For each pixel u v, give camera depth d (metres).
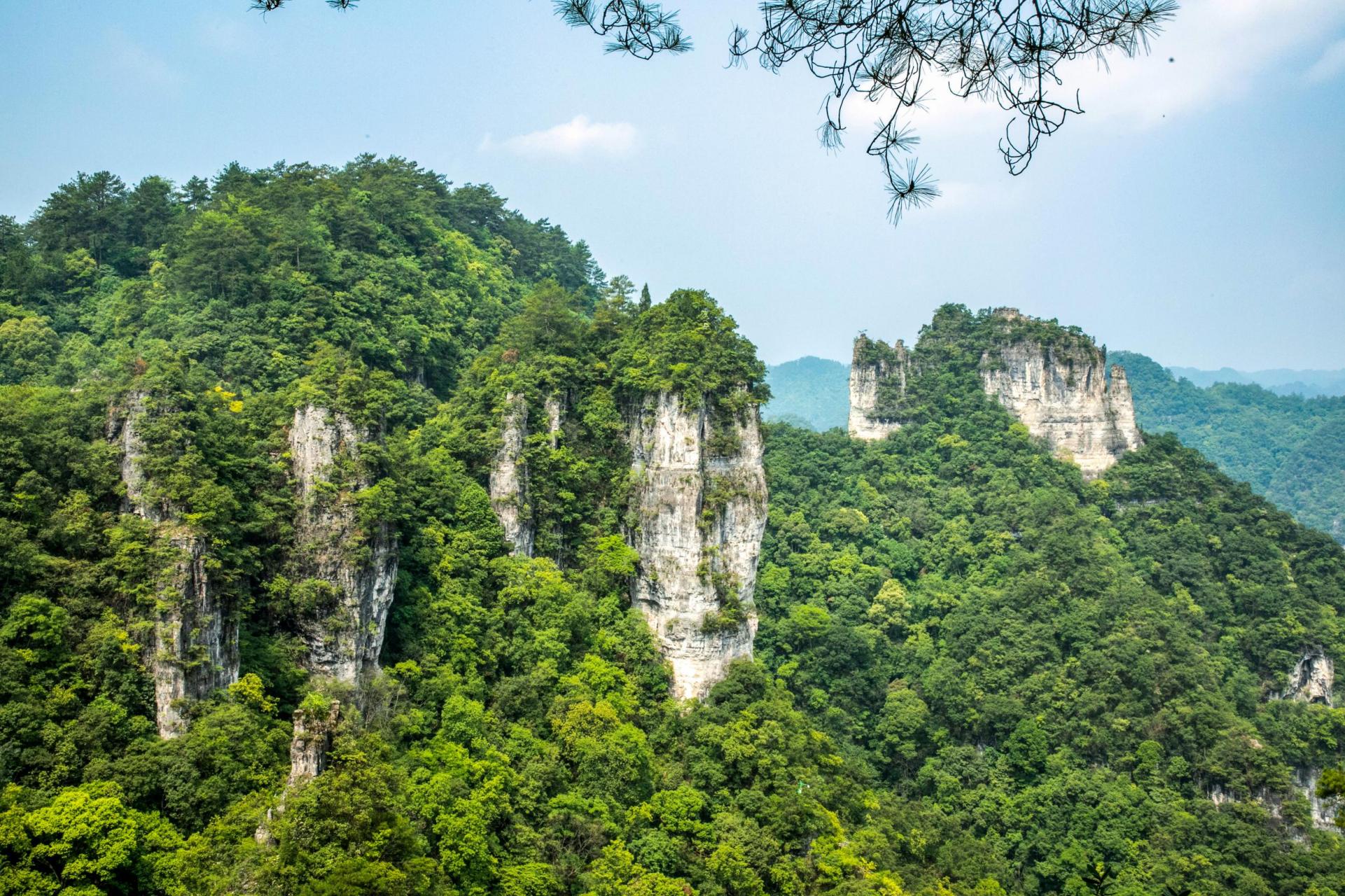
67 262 126.88
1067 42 23.77
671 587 101.19
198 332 105.88
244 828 58.31
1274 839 109.19
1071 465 184.88
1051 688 128.25
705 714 96.62
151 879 55.47
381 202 146.00
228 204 130.62
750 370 106.56
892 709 127.19
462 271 152.62
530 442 101.56
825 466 183.88
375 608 78.56
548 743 82.81
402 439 98.50
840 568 151.38
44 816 53.94
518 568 95.44
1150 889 104.38
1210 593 152.62
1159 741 120.19
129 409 72.06
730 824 84.00
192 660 65.06
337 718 60.97
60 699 60.50
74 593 65.06
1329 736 123.38
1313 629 141.75
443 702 80.38
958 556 163.00
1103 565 150.50
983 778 121.25
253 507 74.31
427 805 65.31
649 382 102.75
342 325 113.38
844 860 85.50
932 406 196.00
